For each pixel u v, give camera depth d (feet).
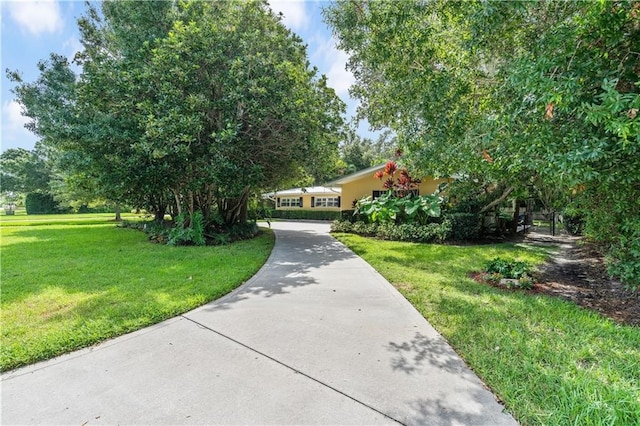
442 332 10.28
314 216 75.00
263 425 6.06
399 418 6.24
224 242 31.78
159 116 26.27
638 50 9.00
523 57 10.14
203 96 27.22
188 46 27.14
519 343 9.34
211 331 10.44
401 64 15.81
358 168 98.63
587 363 8.23
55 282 16.25
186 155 26.55
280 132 30.55
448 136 14.53
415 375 7.78
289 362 8.42
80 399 6.86
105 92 28.40
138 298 13.62
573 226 37.81
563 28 9.45
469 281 16.63
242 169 29.89
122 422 6.15
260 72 28.66
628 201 11.45
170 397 6.92
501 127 11.87
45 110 31.45
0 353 8.70
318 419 6.21
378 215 36.65
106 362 8.45
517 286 15.39
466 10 12.52
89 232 42.11
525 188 21.20
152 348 9.24
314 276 18.11
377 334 10.19
